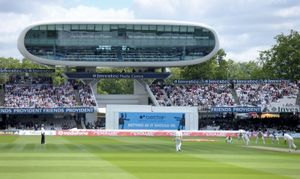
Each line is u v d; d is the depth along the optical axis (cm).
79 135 7719
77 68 10344
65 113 9456
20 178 2588
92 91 9844
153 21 9850
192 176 2764
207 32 9988
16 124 9169
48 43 9731
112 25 9831
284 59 11462
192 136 7869
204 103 9800
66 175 2719
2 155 3966
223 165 3372
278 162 3659
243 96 9981
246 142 6097
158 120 8688
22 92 9606
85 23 9738
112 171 2925
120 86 18362
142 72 10188
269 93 10038
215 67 13588
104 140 6412
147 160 3659
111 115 8619
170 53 9981
